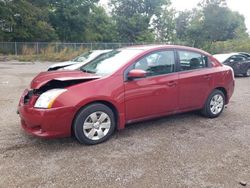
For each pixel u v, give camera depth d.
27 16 35.81
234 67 13.78
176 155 4.09
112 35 47.97
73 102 4.14
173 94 5.19
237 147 4.41
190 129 5.25
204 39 35.59
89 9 43.25
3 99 7.76
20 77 13.20
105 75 4.58
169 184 3.31
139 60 4.85
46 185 3.26
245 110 6.74
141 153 4.15
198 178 3.45
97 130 4.46
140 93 4.77
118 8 52.44
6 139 4.60
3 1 33.84
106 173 3.55
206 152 4.20
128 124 5.09
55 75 4.66
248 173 3.58
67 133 4.23
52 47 30.50
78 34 42.94
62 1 40.66
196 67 5.65
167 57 5.20
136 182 3.35
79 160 3.89
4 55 28.83
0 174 3.48
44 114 4.01
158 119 5.84
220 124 5.58
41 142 4.50
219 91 6.03
